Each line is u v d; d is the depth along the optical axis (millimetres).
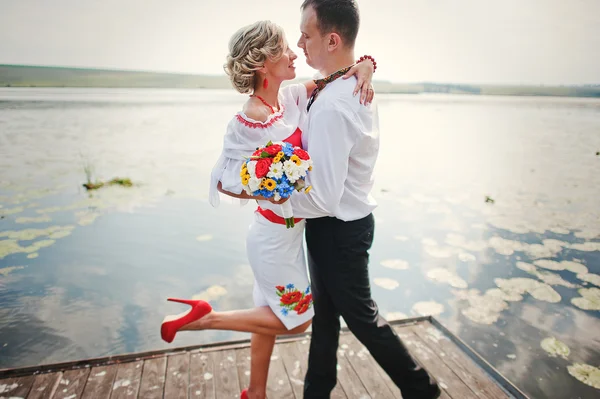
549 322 2611
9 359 2197
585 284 3070
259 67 1176
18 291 2848
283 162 1063
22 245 3537
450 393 1649
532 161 6973
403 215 4496
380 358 1360
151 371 1763
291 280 1362
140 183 5250
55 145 6953
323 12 1188
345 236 1278
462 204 4832
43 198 4656
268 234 1331
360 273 1307
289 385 1714
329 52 1235
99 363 1805
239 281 3070
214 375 1745
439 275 3203
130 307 2713
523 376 2115
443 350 1938
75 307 2680
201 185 5270
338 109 1135
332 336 1497
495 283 3090
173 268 3227
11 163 5824
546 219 4355
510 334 2492
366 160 1268
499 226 4184
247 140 1196
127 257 3381
